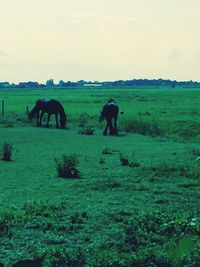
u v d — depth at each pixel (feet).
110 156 80.74
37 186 56.39
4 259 32.32
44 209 45.21
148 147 93.30
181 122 139.54
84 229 39.60
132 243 35.86
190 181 59.98
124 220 42.01
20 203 47.98
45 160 75.87
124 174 64.28
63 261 31.73
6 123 136.77
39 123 134.00
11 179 60.64
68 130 124.88
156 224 39.70
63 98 319.27
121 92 456.86
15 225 40.37
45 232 38.83
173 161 75.10
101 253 33.12
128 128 127.65
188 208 47.11
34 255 32.42
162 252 32.40
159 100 275.80
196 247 30.50
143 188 55.42
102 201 49.37
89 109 206.18
